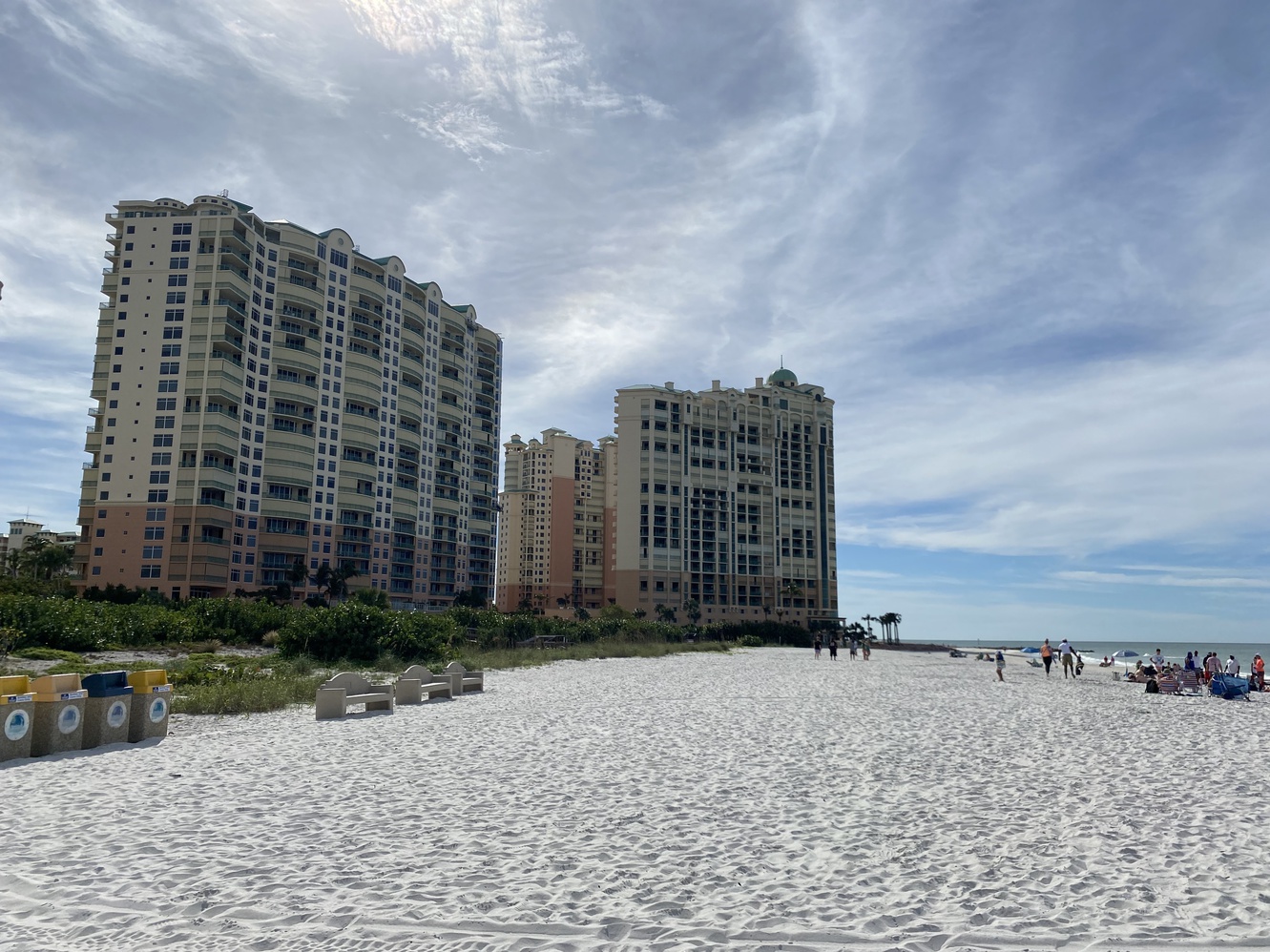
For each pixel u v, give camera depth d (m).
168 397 92.94
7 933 5.52
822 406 166.62
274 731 15.79
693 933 5.68
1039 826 8.79
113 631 34.47
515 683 28.83
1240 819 9.16
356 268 112.19
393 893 6.43
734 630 121.25
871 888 6.69
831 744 14.81
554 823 8.74
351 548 107.88
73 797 9.78
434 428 124.31
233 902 6.16
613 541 175.50
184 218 96.12
